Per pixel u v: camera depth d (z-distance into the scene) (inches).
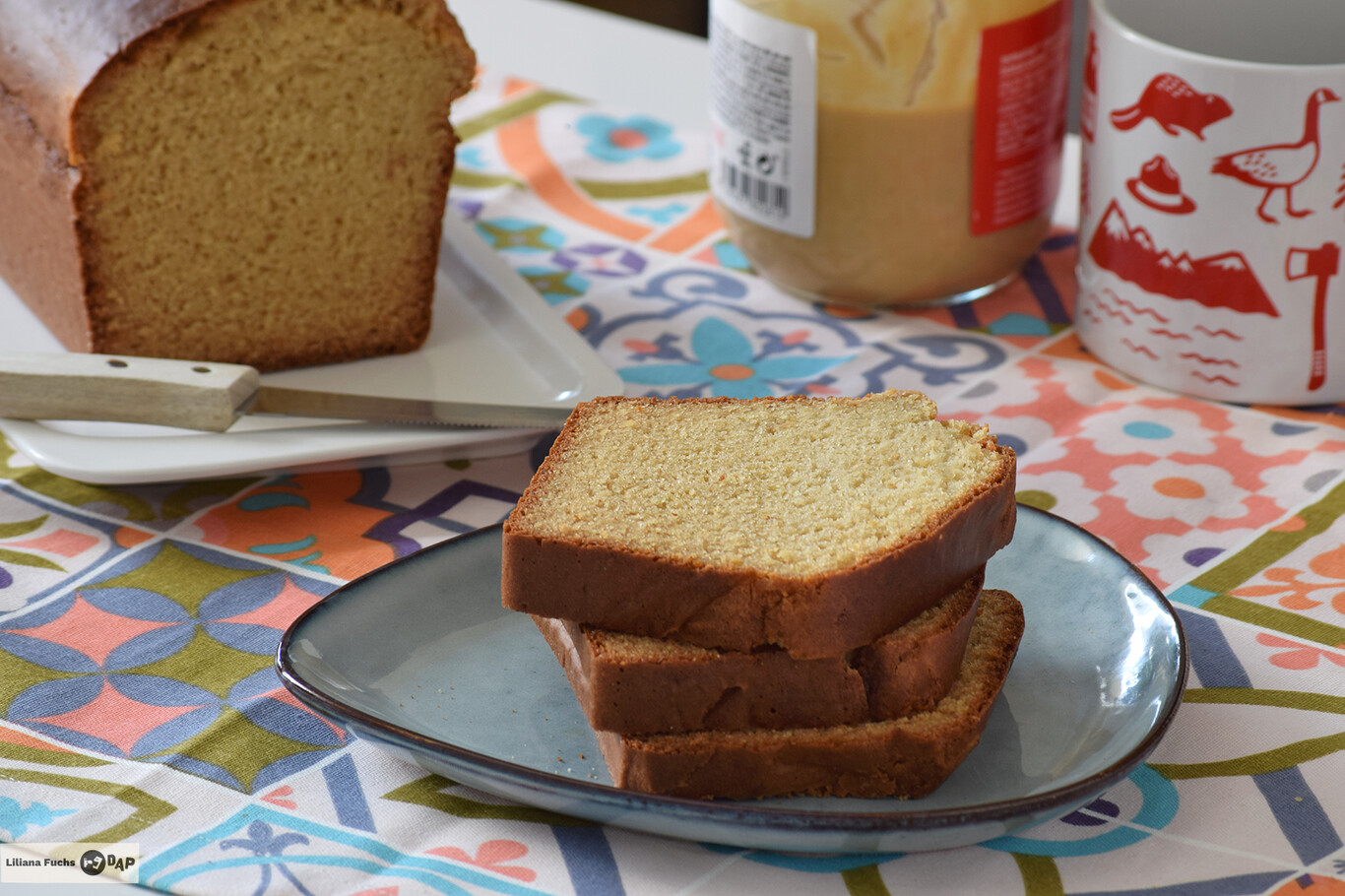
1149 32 31.9
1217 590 28.6
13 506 30.0
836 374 32.3
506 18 42.3
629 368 32.5
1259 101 29.7
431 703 26.8
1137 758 25.5
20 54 31.6
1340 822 26.0
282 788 26.4
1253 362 31.1
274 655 28.0
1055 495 30.0
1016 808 25.0
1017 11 31.6
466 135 38.1
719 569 25.8
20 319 33.4
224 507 30.1
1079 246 32.4
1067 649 27.2
